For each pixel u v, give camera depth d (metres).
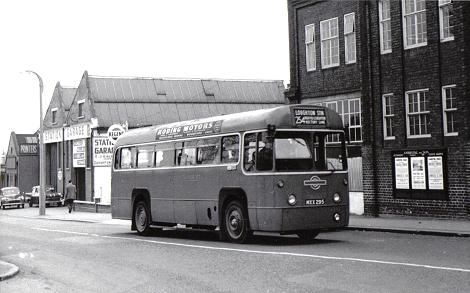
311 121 15.47
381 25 23.84
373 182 23.72
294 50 28.36
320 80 27.02
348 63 25.56
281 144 15.05
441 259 11.69
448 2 21.22
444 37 21.39
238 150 16.03
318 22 27.12
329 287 9.13
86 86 52.09
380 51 23.80
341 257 12.20
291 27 28.52
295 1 28.19
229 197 16.47
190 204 17.97
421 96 22.25
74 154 54.56
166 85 54.81
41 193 39.00
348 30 25.55
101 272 11.77
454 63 20.86
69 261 13.62
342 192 15.71
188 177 18.09
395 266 10.78
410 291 8.55
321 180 15.38
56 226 26.45
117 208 21.91
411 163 22.16
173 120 52.53
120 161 21.98
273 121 15.03
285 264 11.62
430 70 21.75
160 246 16.08
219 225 16.64
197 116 53.75
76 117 53.75
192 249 14.95
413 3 22.56
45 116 61.62
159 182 19.56
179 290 9.46
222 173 16.56
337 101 26.25
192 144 18.09
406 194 22.36
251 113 15.91
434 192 21.30
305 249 13.99
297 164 15.16
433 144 21.50
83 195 54.81
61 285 10.45
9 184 80.62
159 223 20.12
